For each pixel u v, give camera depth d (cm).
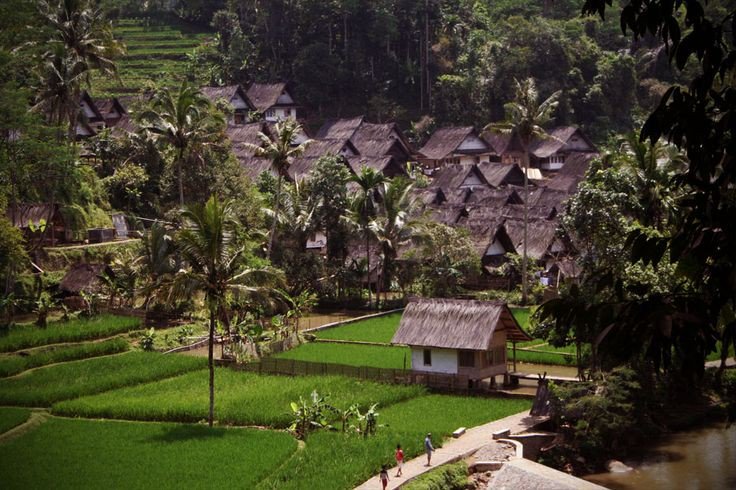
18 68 8425
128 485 3759
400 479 3881
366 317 7712
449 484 3981
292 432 4603
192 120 8212
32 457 4147
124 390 5447
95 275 7275
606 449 4653
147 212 8944
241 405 4969
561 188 11275
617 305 1218
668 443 4859
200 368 6022
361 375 5675
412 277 8319
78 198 8431
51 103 8100
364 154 11888
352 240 8338
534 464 4075
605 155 7056
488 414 4962
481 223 9012
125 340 6556
